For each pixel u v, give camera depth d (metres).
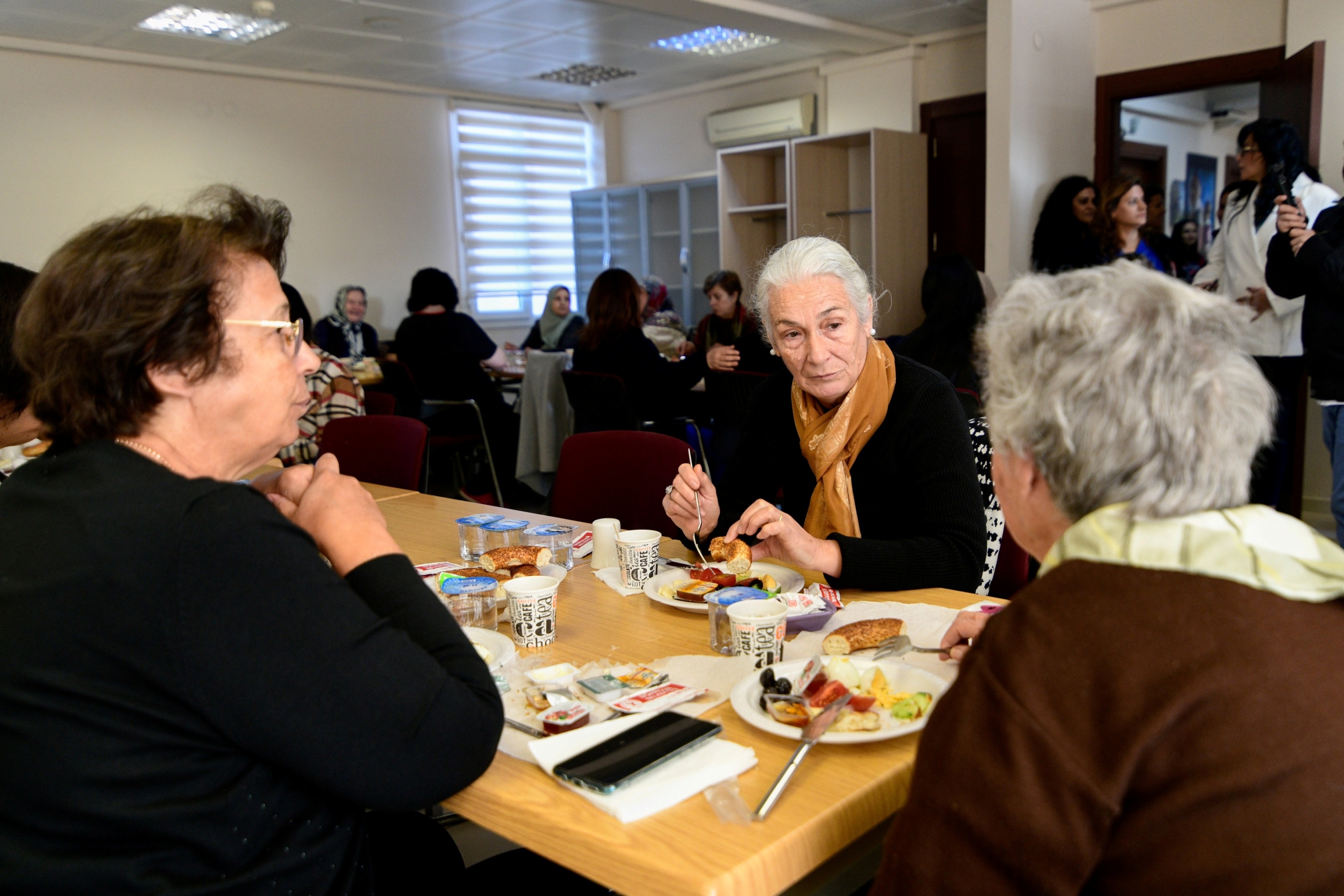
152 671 0.74
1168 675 0.61
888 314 6.14
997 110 4.73
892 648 1.16
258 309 0.87
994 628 0.69
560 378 4.82
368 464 2.67
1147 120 7.75
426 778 0.81
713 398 4.00
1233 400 0.68
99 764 0.74
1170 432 0.67
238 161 6.64
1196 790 0.59
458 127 7.68
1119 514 0.69
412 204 7.50
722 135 7.24
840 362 1.62
